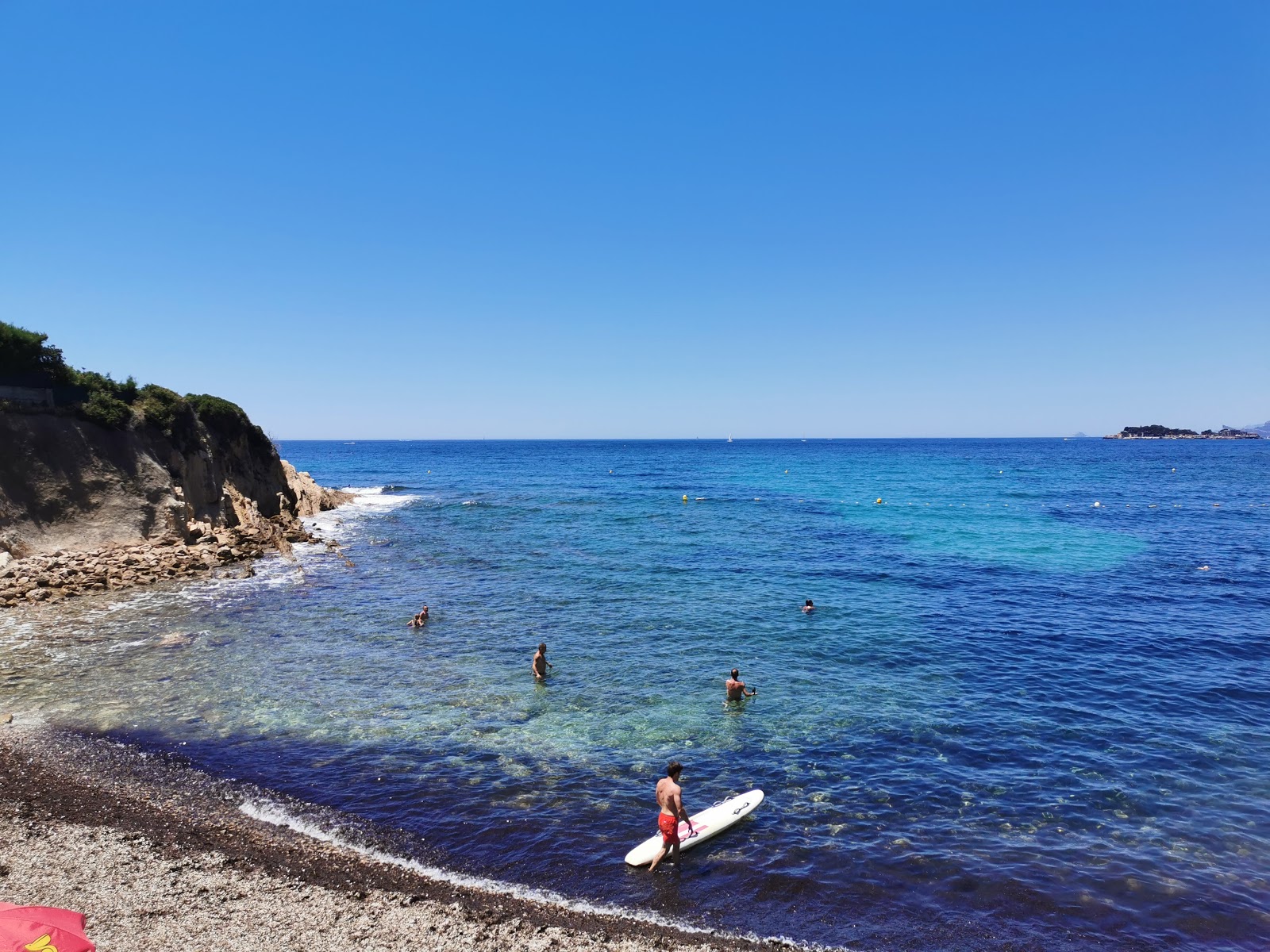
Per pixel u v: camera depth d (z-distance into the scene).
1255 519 60.38
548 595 32.12
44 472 35.41
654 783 14.97
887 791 14.80
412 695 19.62
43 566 31.47
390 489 97.69
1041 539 48.78
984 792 14.79
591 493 91.38
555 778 15.05
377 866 11.73
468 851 12.31
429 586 33.81
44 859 11.30
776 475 128.38
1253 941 10.55
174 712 18.03
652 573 37.28
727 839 12.96
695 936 10.40
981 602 30.89
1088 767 15.89
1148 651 24.16
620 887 11.50
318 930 10.02
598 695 19.88
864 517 62.44
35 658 22.00
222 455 50.00
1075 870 12.17
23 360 36.88
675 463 184.75
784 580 35.44
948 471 136.75
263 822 12.94
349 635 25.53
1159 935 10.63
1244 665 22.81
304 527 55.31
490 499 81.81
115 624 26.03
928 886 11.72
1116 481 108.69
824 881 11.79
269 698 19.16
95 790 13.78
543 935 10.18
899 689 20.56
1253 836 13.25
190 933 9.78
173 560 35.12
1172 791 14.86
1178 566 39.19
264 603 30.06
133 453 39.34
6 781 13.94
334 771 15.09
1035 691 20.52
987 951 10.23
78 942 7.81
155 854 11.68
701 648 24.33
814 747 16.77
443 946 9.80
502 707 18.91
